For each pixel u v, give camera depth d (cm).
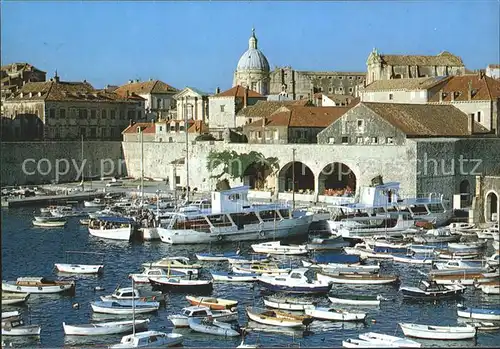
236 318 6975
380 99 16775
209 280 8338
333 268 8719
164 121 19588
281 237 11388
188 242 10931
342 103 19888
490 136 14238
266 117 17100
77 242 11069
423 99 15738
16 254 10112
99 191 16588
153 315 7181
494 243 10319
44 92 19962
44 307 7462
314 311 7044
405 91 16288
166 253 10256
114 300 7438
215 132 18700
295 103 18925
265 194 15025
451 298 7738
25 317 7106
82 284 8425
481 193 11781
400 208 11706
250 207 11388
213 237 11000
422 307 7406
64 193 16312
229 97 19775
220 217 11188
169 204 14088
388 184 11862
